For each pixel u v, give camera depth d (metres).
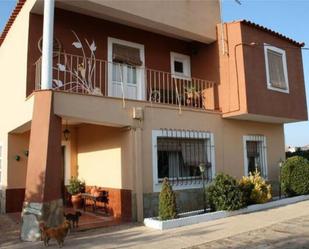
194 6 12.38
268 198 11.50
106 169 11.09
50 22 8.71
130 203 9.83
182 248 7.09
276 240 7.52
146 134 10.18
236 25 12.05
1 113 12.98
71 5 10.40
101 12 10.68
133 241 7.64
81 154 12.70
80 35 11.34
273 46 13.00
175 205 9.30
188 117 11.27
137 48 12.52
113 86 11.73
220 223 9.27
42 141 8.22
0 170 12.65
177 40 13.58
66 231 7.38
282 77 13.24
